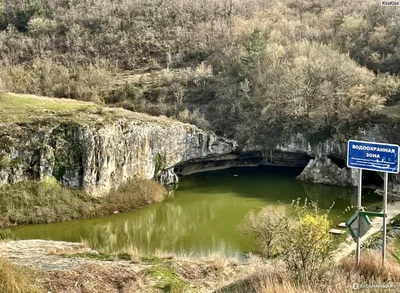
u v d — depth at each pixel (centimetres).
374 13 9444
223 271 1827
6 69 8150
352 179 5753
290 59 7575
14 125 4709
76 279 1431
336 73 6431
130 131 5131
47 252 2162
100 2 11950
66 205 4412
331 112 6156
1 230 3919
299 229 1376
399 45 8112
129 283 1473
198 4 11831
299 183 5972
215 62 9044
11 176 4369
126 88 7812
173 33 10681
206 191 5566
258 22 10425
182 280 1642
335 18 10381
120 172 4994
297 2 12269
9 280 1229
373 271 1389
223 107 7406
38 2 11462
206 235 3888
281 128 6706
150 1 11912
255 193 5444
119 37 10400
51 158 4559
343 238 3056
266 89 6969
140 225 4238
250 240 3603
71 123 4772
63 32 10700
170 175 5975
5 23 11112
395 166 1341
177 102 7606
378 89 6462
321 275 1298
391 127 5800
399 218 3878
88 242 3638
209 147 6519
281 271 1427
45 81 7706
